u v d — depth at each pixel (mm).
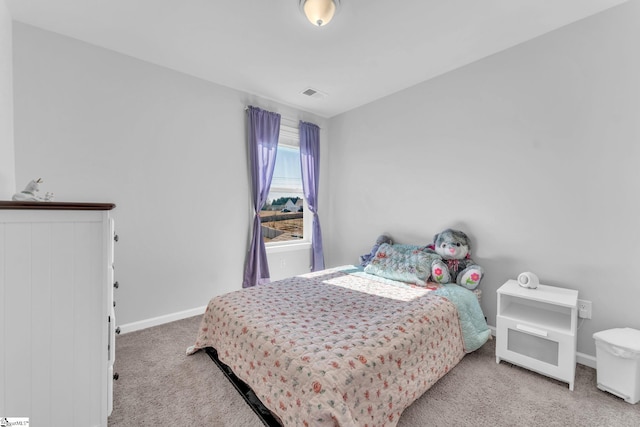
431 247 2660
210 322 1952
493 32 2031
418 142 2887
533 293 1837
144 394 1573
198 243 2783
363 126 3449
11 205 983
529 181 2150
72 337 1143
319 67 2537
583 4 1751
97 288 1185
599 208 1851
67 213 1116
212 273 2887
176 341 2211
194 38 2104
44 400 1100
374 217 3357
